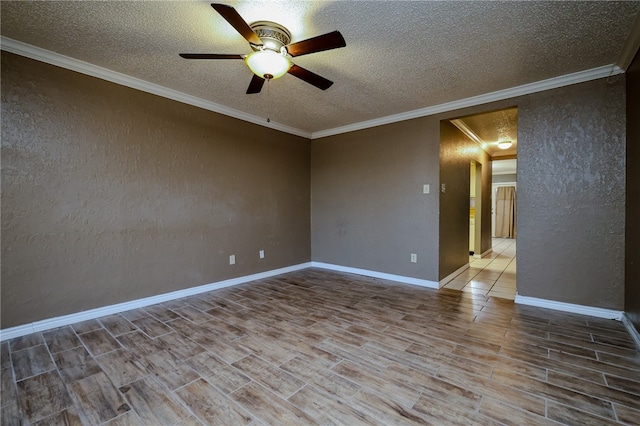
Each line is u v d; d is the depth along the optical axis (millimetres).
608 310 2727
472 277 4344
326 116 4137
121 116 2902
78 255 2660
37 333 2430
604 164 2725
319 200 5047
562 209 2926
